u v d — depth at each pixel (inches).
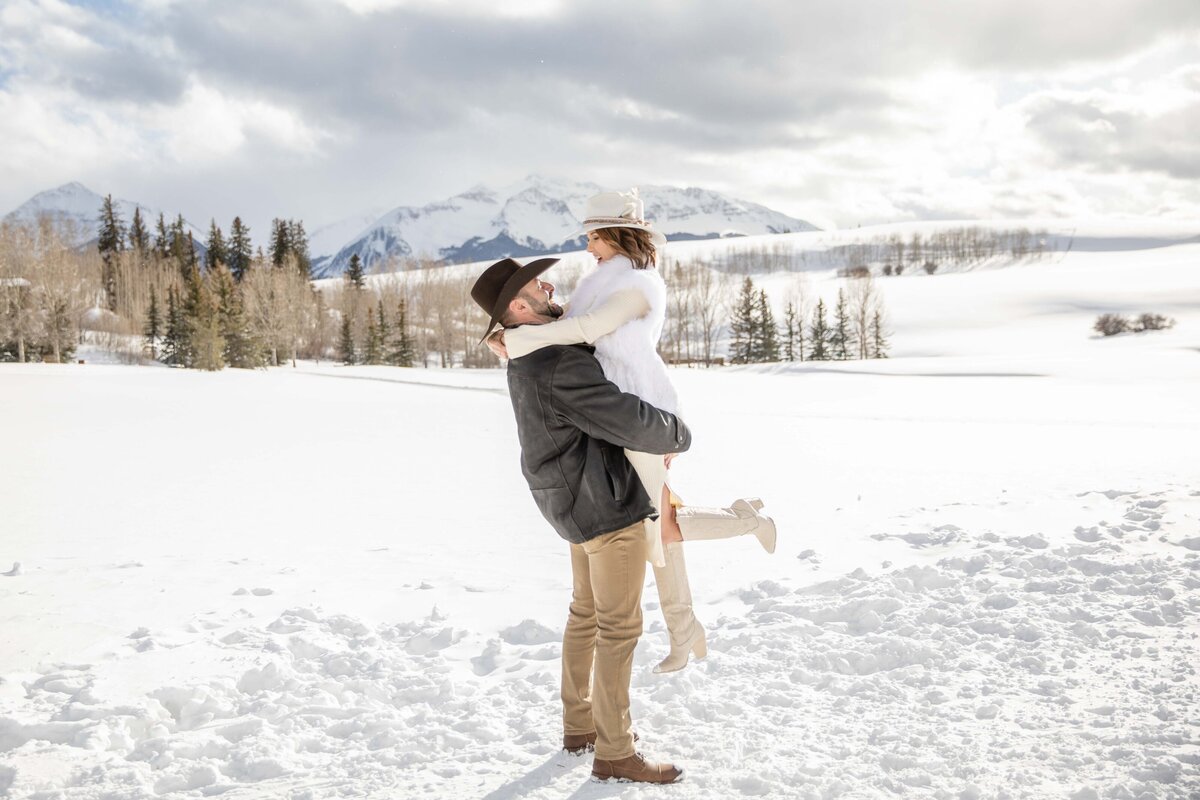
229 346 3351.4
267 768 123.3
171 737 132.4
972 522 265.4
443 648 181.9
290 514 445.1
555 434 115.7
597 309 115.3
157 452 789.9
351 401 1528.1
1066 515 263.4
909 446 775.1
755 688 147.1
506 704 147.3
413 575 259.1
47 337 3304.6
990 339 4020.7
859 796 107.9
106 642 179.2
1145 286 4992.6
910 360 2677.2
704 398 1595.7
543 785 117.0
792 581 215.9
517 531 378.6
